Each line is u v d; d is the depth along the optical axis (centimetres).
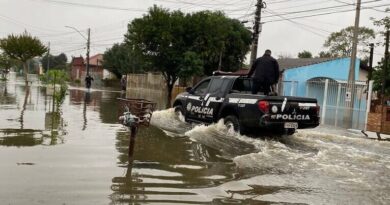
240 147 933
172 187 604
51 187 576
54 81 2267
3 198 521
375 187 652
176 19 3067
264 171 726
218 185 627
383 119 1514
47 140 914
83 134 1025
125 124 769
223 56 3781
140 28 3056
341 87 1908
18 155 754
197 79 3644
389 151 976
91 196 546
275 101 976
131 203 525
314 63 3000
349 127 1634
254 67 1128
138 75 5119
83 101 2277
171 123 1302
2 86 3447
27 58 4312
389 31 1930
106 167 700
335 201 574
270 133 1052
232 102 1060
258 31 2366
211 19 3197
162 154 829
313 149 935
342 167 776
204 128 1110
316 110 1026
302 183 659
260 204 546
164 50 3056
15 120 1212
